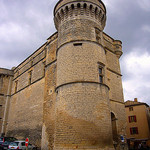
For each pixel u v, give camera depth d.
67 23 20.84
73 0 20.97
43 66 27.81
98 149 14.58
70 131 15.33
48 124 21.25
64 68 18.44
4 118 34.66
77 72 17.42
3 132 33.41
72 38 19.45
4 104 35.91
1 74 37.62
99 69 19.00
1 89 36.66
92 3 20.98
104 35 27.19
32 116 26.27
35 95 27.30
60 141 15.70
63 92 17.30
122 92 26.42
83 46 18.73
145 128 40.41
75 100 16.19
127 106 44.34
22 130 27.88
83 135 14.80
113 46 28.62
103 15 22.28
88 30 19.86
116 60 28.06
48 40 27.80
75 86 16.75
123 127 23.80
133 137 41.00
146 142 38.75
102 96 16.98
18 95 33.59
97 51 19.16
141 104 42.81
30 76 31.64
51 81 23.41
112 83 25.03
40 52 30.19
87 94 16.38
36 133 23.80
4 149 22.70
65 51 19.19
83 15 20.62
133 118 42.72
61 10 21.70
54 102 21.39
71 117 15.74
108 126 16.19
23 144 20.86
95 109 15.99
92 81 17.03
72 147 14.66
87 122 15.28
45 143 20.64
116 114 23.38
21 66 36.59
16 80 36.91
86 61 17.97
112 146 15.79
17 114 31.50
